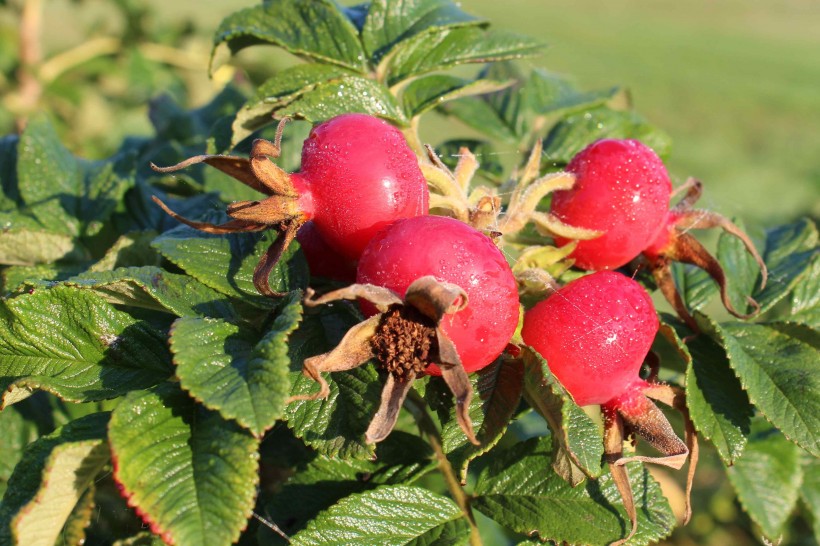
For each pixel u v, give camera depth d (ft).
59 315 0.83
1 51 2.27
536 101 1.16
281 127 0.83
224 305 0.85
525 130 1.14
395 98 0.95
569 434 0.81
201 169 1.11
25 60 2.27
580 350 0.84
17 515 0.76
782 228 1.08
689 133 5.56
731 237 1.04
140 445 0.77
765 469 1.07
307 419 0.82
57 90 2.28
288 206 0.83
